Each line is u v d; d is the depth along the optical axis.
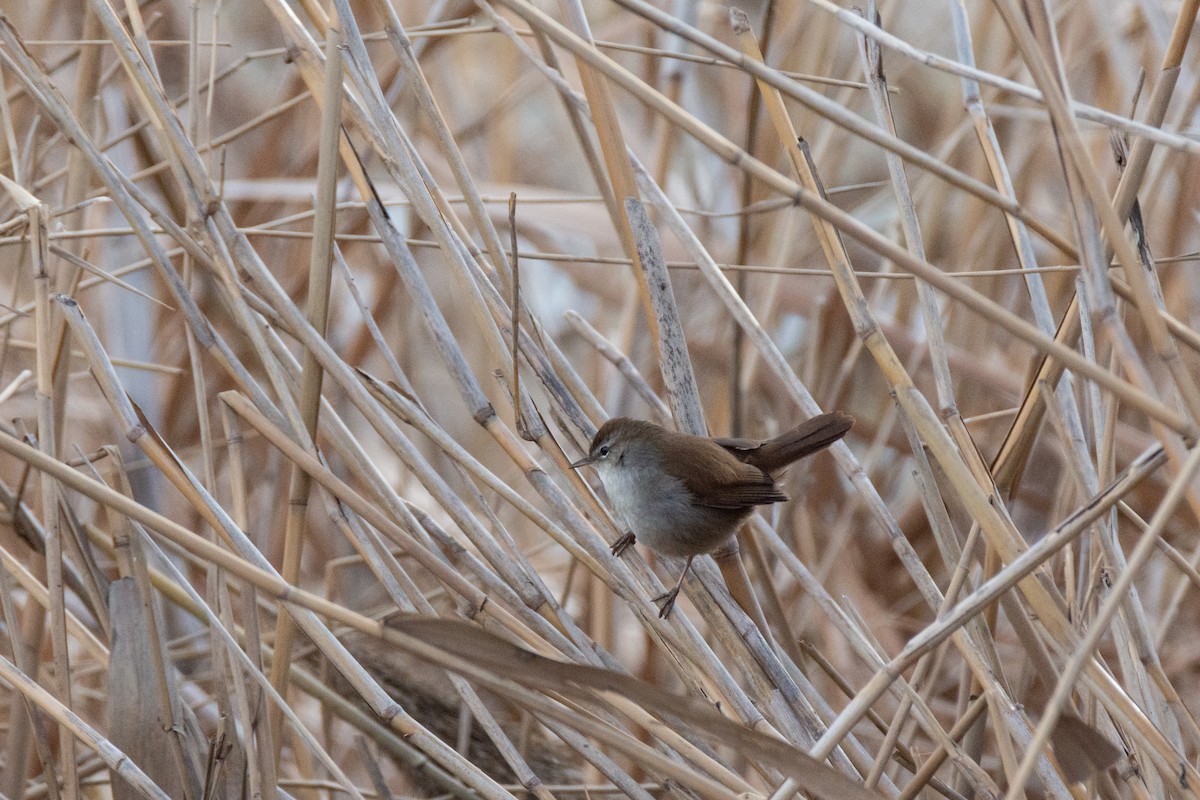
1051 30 5.45
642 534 7.27
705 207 12.80
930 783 6.89
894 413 10.98
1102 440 6.64
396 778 10.23
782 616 8.19
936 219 11.83
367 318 7.21
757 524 7.43
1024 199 11.14
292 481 6.41
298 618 6.30
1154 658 6.41
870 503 7.17
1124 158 6.71
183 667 10.29
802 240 11.77
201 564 9.96
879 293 11.13
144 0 8.70
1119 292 6.29
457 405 13.76
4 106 7.58
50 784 6.67
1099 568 6.64
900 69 11.94
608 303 12.93
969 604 5.16
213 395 11.20
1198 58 10.29
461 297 12.80
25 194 6.61
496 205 11.77
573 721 5.11
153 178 10.71
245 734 6.37
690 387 7.53
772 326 12.05
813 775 4.90
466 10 10.67
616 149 7.20
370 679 6.26
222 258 6.61
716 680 6.47
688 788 6.46
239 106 14.41
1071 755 5.63
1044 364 6.72
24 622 7.80
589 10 14.63
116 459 6.91
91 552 7.31
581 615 10.70
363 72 6.93
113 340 11.17
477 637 4.96
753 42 6.87
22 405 11.02
